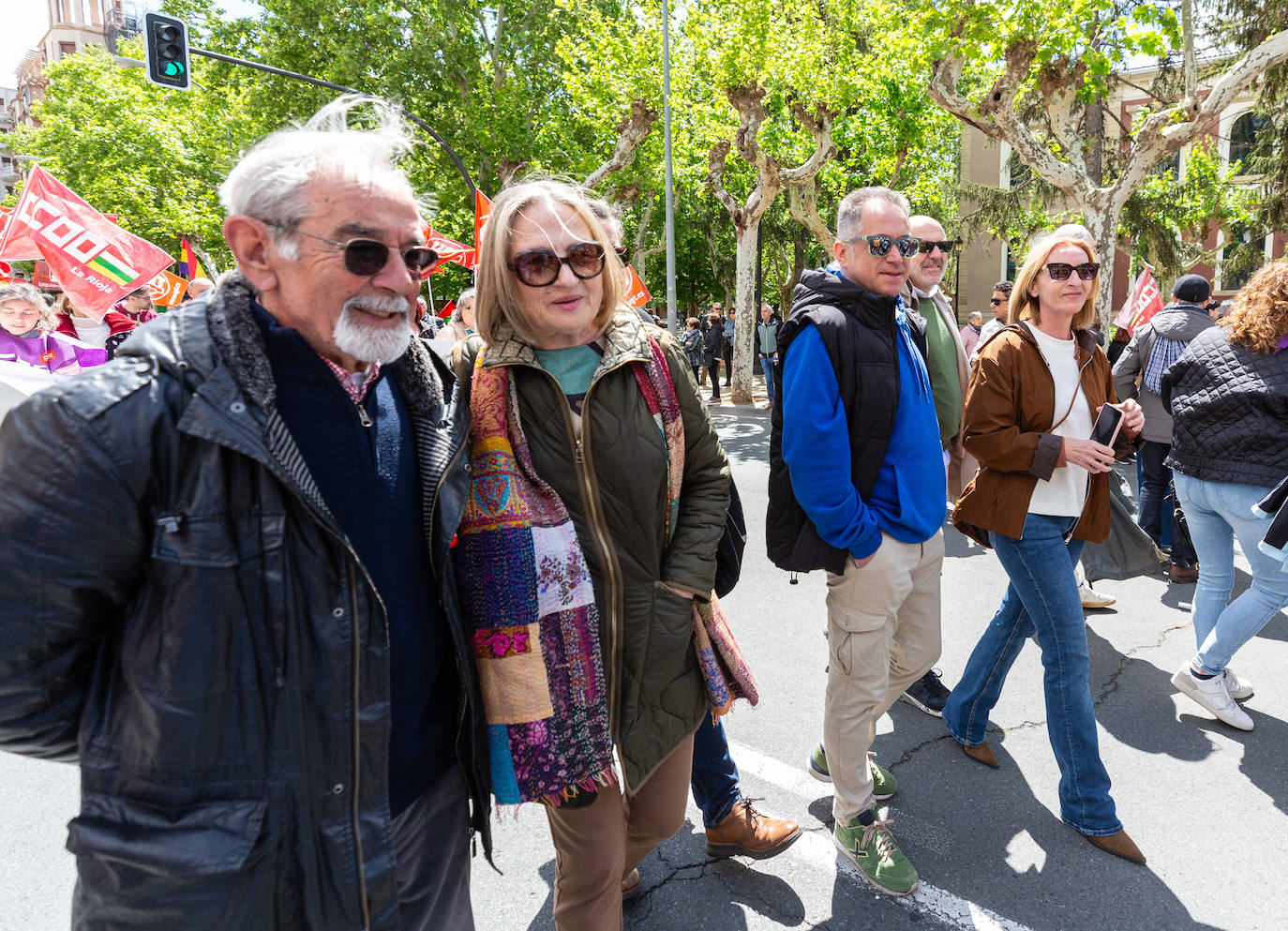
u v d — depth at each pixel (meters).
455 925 1.46
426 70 21.06
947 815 2.63
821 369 2.09
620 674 1.60
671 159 16.45
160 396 1.03
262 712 1.09
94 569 1.01
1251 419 2.93
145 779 1.07
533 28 21.92
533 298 1.54
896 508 2.20
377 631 1.17
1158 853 2.42
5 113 73.62
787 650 3.98
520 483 1.51
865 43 14.23
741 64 12.61
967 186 21.22
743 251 14.70
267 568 1.08
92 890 1.08
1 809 2.77
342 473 1.19
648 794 1.80
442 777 1.39
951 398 3.15
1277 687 3.45
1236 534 3.12
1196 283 4.79
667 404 1.66
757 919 2.19
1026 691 3.47
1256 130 18.11
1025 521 2.44
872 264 2.16
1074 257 2.50
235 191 1.14
